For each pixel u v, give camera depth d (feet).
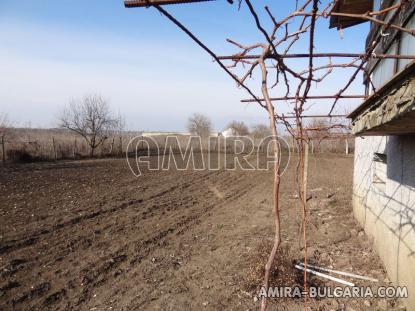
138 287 15.12
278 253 15.34
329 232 22.67
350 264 16.89
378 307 12.90
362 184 23.24
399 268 13.35
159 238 21.93
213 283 15.40
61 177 44.27
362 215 22.86
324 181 46.32
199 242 21.33
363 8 21.57
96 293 14.53
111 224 24.30
